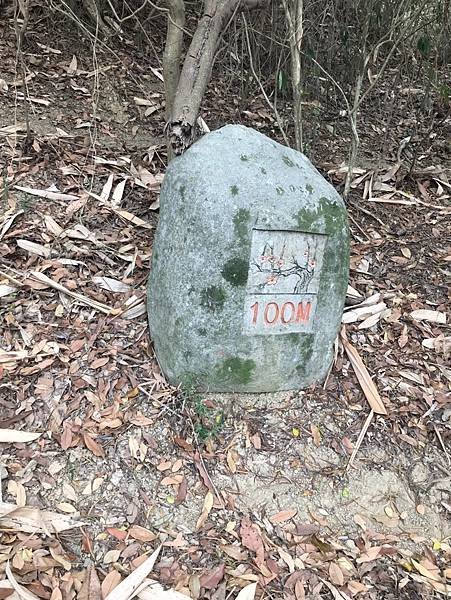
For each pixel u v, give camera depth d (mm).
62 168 1746
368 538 1144
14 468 1109
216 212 1117
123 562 1018
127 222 1625
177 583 1000
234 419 1233
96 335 1312
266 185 1146
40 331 1312
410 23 1848
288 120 2221
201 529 1086
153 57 2383
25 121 1894
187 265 1142
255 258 1144
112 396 1223
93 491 1104
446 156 2223
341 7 2227
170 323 1182
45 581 969
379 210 1914
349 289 1579
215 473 1162
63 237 1524
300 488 1179
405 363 1431
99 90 2115
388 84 2500
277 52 2236
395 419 1313
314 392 1304
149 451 1161
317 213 1175
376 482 1221
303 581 1040
